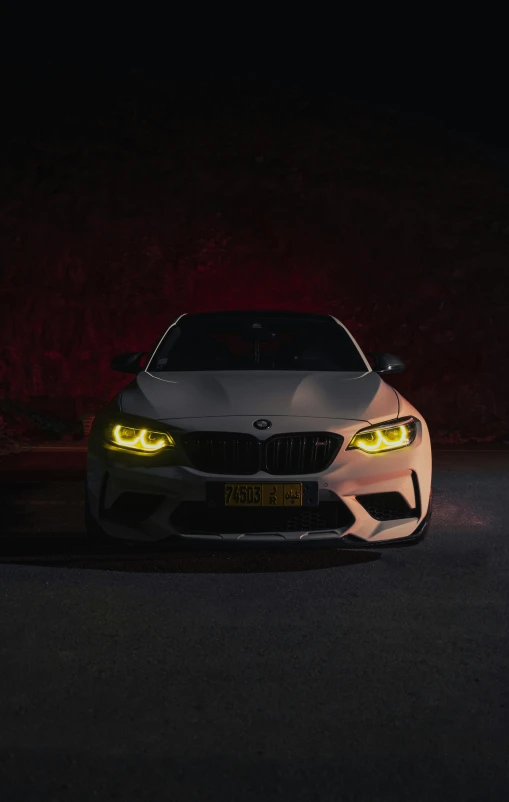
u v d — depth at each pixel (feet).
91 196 92.58
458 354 69.62
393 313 75.36
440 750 10.86
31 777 10.14
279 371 22.75
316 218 89.86
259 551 21.07
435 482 31.65
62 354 67.10
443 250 86.43
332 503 19.03
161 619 15.93
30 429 46.83
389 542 19.53
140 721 11.66
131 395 20.98
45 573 18.97
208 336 24.68
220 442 19.07
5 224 86.07
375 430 19.52
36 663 13.76
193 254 81.76
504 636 15.15
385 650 14.42
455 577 18.85
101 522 19.66
